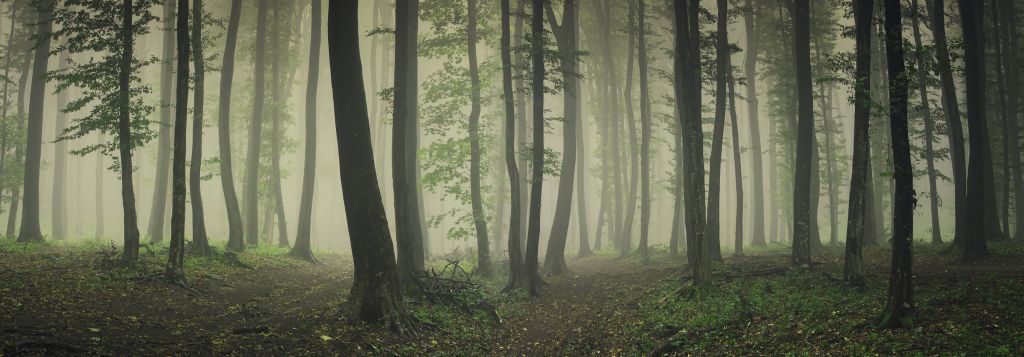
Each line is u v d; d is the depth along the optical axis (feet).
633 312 54.39
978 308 36.94
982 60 79.41
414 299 54.80
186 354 31.83
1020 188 97.19
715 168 76.79
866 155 50.93
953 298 40.29
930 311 37.96
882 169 112.98
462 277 79.20
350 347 37.78
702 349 39.65
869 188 91.15
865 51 51.03
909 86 38.29
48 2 88.63
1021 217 96.63
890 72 37.50
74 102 59.88
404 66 59.16
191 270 62.13
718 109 75.92
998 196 109.81
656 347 41.42
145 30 60.80
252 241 102.89
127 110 58.34
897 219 36.65
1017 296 38.73
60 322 36.24
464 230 91.04
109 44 59.57
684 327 44.60
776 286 54.95
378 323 42.70
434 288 59.47
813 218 93.81
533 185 69.41
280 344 36.04
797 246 64.13
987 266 58.13
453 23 92.63
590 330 51.44
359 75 42.63
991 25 104.32
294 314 46.93
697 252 55.36
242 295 56.44
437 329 47.60
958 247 70.44
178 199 54.44
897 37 37.27
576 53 74.23
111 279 51.24
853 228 51.24
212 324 41.98
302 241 93.09
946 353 29.66
